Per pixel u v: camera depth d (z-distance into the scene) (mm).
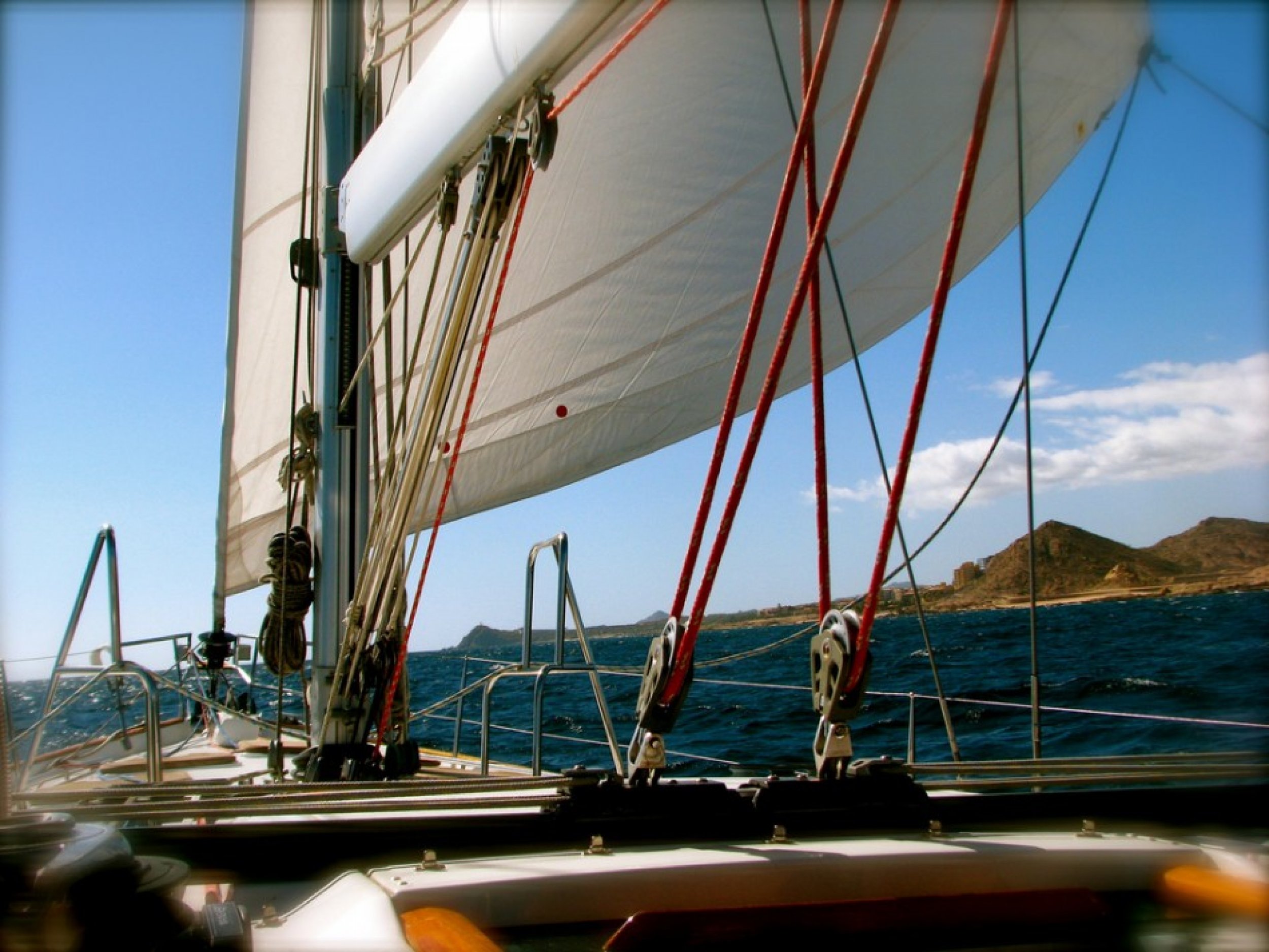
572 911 1874
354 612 3148
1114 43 1947
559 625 3652
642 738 2178
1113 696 9039
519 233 5480
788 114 4598
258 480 6230
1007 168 3750
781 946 1798
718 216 5172
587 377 5770
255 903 1997
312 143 5738
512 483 5934
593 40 2002
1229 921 1842
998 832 2236
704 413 5703
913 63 3426
